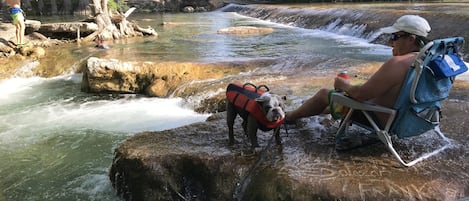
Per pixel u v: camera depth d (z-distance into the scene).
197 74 8.55
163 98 8.12
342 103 3.97
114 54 10.77
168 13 27.58
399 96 3.63
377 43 12.86
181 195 4.10
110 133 6.53
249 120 4.00
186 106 7.47
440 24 12.02
